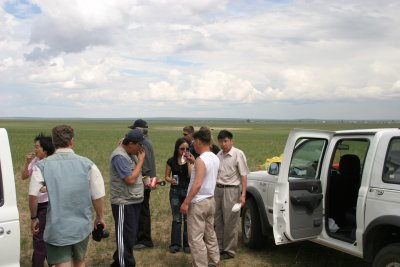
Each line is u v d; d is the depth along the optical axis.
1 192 4.02
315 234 5.80
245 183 6.57
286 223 5.58
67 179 4.14
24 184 14.16
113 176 5.76
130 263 5.83
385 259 4.71
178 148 6.87
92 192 4.34
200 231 5.52
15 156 24.81
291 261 6.68
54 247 4.12
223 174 6.68
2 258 3.96
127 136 5.69
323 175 5.86
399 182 4.69
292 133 5.71
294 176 6.40
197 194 5.51
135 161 5.94
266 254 7.03
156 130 97.88
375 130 5.25
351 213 6.13
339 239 5.57
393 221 4.63
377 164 4.98
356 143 6.12
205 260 5.50
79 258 4.32
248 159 26.16
